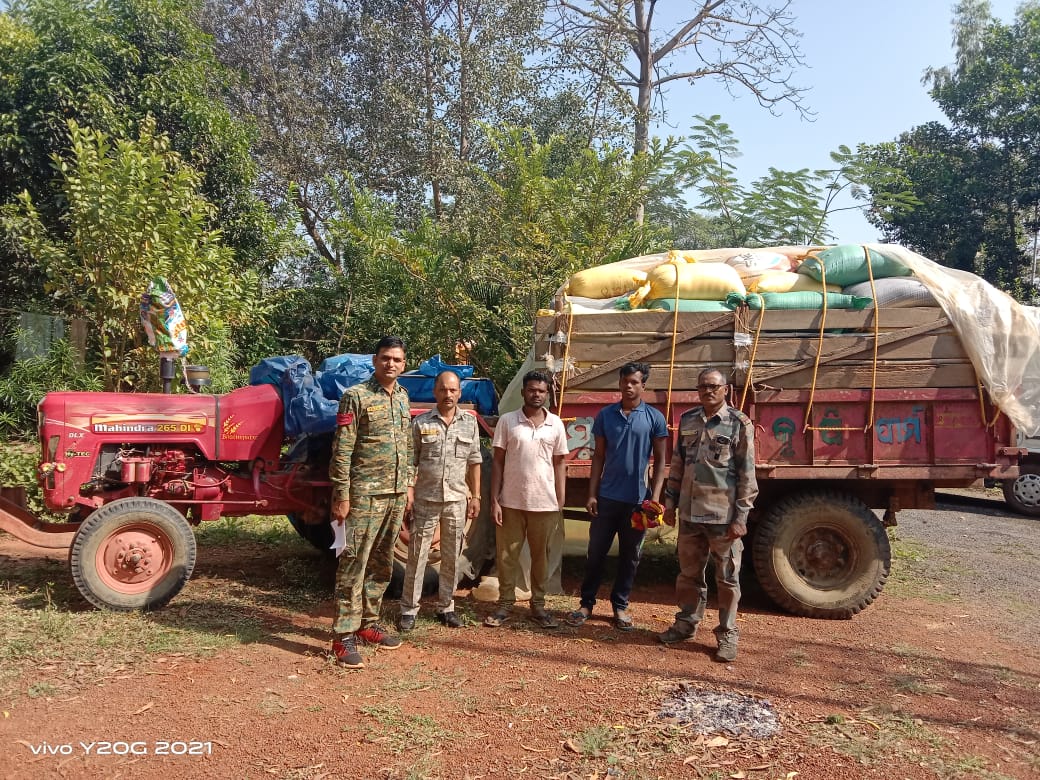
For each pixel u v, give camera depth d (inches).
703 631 198.2
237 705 143.6
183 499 214.2
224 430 214.2
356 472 172.1
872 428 210.8
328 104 769.6
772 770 125.0
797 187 577.0
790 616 214.2
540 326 216.2
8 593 204.8
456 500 191.0
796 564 213.3
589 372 213.6
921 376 209.8
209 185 474.3
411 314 426.9
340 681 157.6
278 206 698.2
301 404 211.5
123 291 337.7
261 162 713.6
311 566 247.1
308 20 788.6
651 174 445.4
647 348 213.2
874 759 128.8
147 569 192.5
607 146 426.3
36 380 355.3
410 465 178.2
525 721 140.9
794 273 230.7
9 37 426.6
